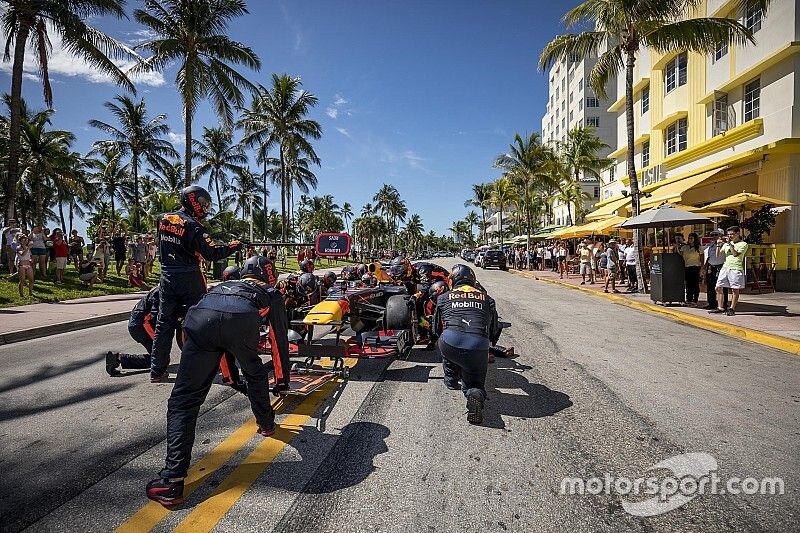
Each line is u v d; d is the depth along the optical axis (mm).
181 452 2967
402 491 3055
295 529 2654
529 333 8555
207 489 3074
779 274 14531
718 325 8906
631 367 6109
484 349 4203
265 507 2863
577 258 26672
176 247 5203
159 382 5457
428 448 3689
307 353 5309
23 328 8531
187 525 2686
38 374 5871
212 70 23281
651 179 23844
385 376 5742
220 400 4855
